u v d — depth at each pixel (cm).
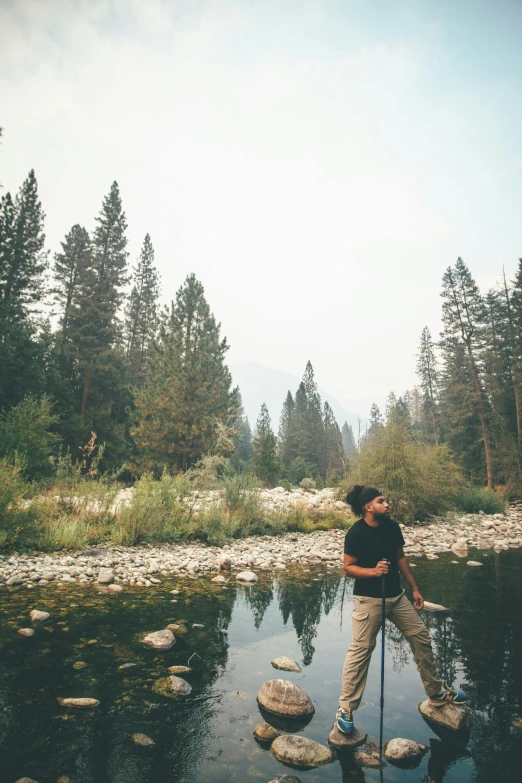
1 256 3142
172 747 293
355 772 275
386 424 1750
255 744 302
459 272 3903
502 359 4034
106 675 392
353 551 342
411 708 362
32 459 1491
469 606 666
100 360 3092
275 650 480
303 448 6875
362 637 329
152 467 2538
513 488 3111
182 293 2991
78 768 266
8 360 2238
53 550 896
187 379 2622
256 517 1330
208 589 717
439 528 1623
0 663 406
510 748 306
